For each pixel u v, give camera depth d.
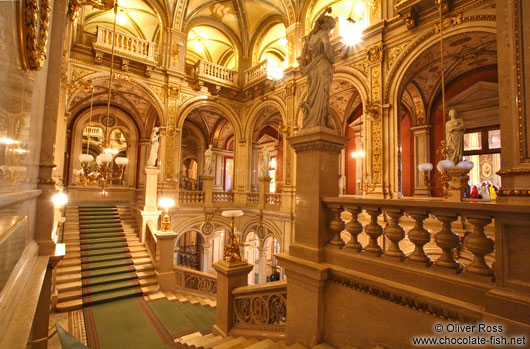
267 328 3.43
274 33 15.48
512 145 1.84
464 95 9.99
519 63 1.83
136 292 7.89
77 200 14.12
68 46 7.30
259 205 13.30
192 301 7.78
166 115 12.78
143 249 10.17
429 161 10.97
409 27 8.01
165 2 12.86
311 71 3.20
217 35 16.23
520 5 1.86
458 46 8.03
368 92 9.06
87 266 8.76
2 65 1.50
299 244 2.99
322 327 2.65
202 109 16.86
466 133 10.29
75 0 5.33
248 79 14.41
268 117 15.88
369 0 9.27
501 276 1.71
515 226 1.69
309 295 2.72
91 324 6.18
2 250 1.33
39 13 2.34
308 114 3.15
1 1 1.43
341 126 14.49
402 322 2.12
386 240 7.54
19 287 1.75
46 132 3.64
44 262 2.87
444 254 2.08
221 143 20.34
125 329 5.96
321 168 2.87
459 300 1.88
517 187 1.78
